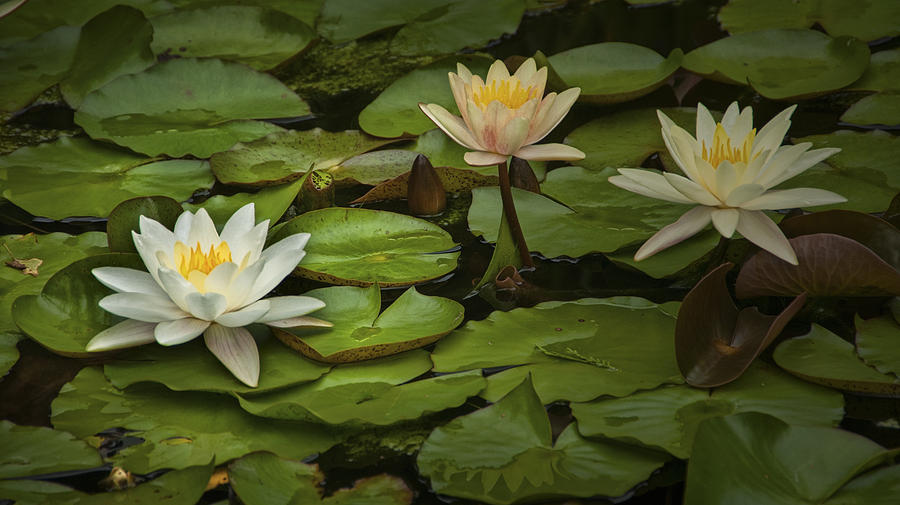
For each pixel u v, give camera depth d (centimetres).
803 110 232
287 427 204
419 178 221
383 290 215
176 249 208
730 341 209
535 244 218
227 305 207
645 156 227
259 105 234
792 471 200
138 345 207
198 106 234
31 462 202
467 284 215
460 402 205
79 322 209
